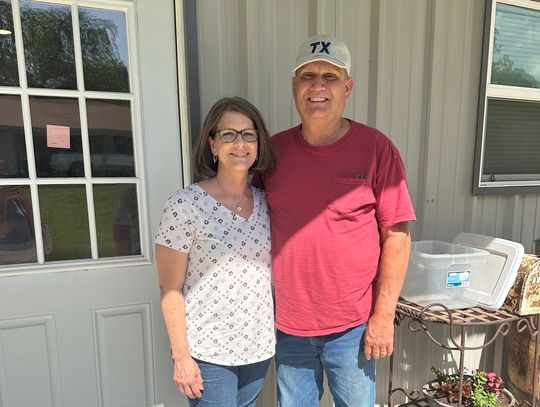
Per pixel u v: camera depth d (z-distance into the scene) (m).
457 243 2.04
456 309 1.70
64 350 1.65
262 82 1.80
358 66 1.96
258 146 1.31
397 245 1.33
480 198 2.33
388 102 2.04
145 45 1.62
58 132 1.58
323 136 1.37
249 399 1.34
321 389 1.51
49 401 1.66
